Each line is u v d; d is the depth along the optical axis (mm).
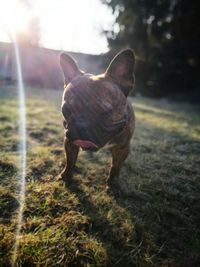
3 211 553
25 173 721
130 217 585
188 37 5199
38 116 1476
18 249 454
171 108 2896
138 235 539
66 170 690
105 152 946
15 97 2215
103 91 508
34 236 488
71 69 613
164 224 583
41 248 462
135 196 679
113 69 563
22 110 1603
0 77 3451
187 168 897
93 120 483
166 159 968
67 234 510
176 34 5305
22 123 1266
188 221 604
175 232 562
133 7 5621
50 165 790
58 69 3873
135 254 480
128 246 502
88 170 790
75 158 670
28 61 3762
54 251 463
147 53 5680
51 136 1097
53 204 590
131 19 5832
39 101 2088
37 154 860
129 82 571
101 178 750
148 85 4926
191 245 526
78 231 520
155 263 472
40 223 525
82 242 493
